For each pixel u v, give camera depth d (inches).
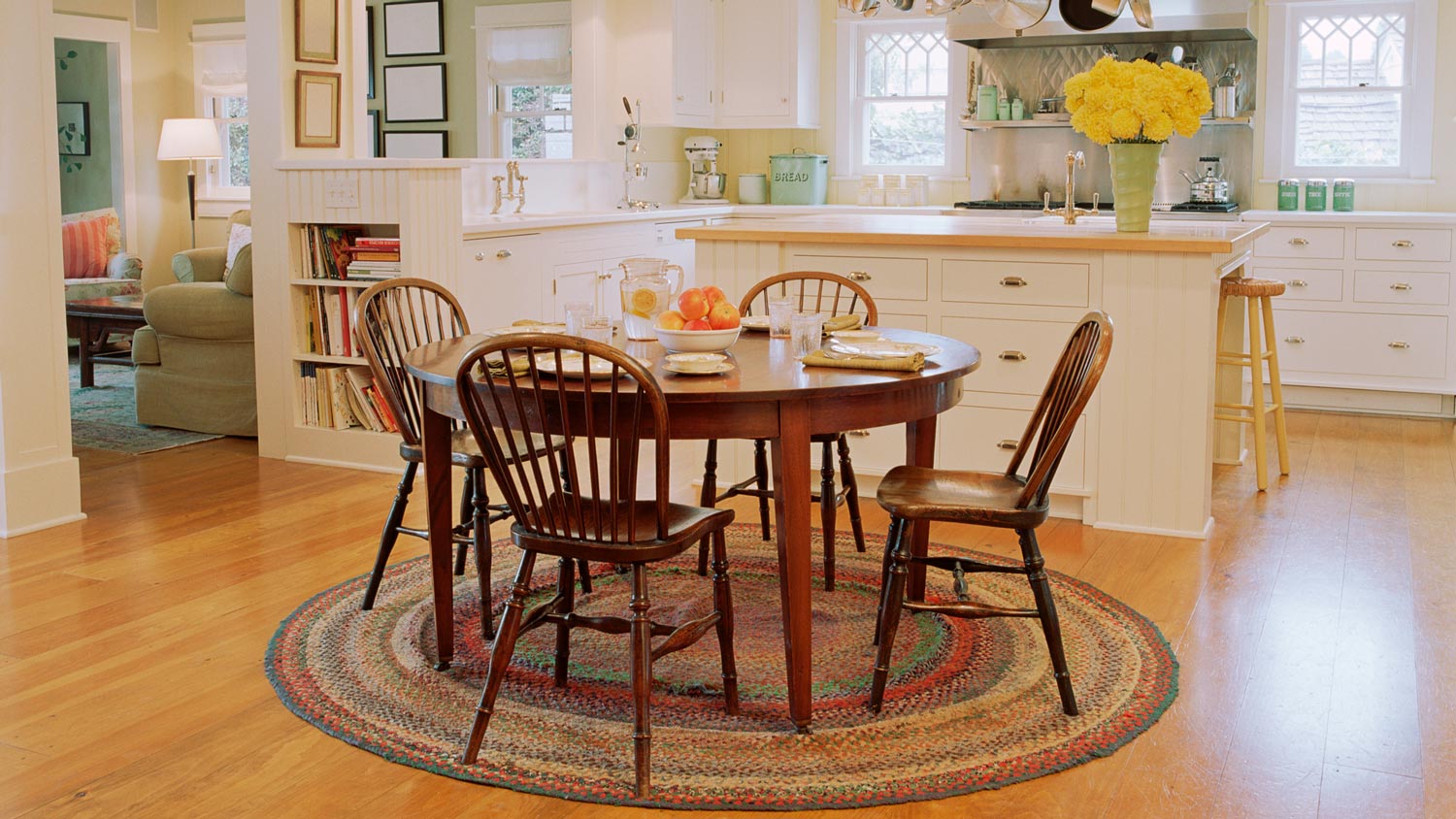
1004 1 157.3
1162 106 165.9
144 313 232.2
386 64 334.0
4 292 160.1
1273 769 98.3
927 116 310.2
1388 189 263.3
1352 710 109.0
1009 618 132.0
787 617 103.5
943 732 104.8
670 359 107.3
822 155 313.6
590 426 95.0
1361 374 248.5
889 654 108.7
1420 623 130.7
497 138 323.0
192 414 227.3
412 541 160.1
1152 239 159.5
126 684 114.6
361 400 202.8
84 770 97.9
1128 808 92.4
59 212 166.9
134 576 145.5
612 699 111.4
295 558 152.9
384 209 193.2
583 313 118.2
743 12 301.6
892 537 114.2
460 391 96.4
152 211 355.6
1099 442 166.7
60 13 326.3
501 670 99.5
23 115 161.3
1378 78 263.6
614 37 288.2
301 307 205.0
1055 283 167.5
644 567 97.3
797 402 100.3
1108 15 162.9
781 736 104.3
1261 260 251.9
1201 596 139.7
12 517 162.1
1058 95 283.4
